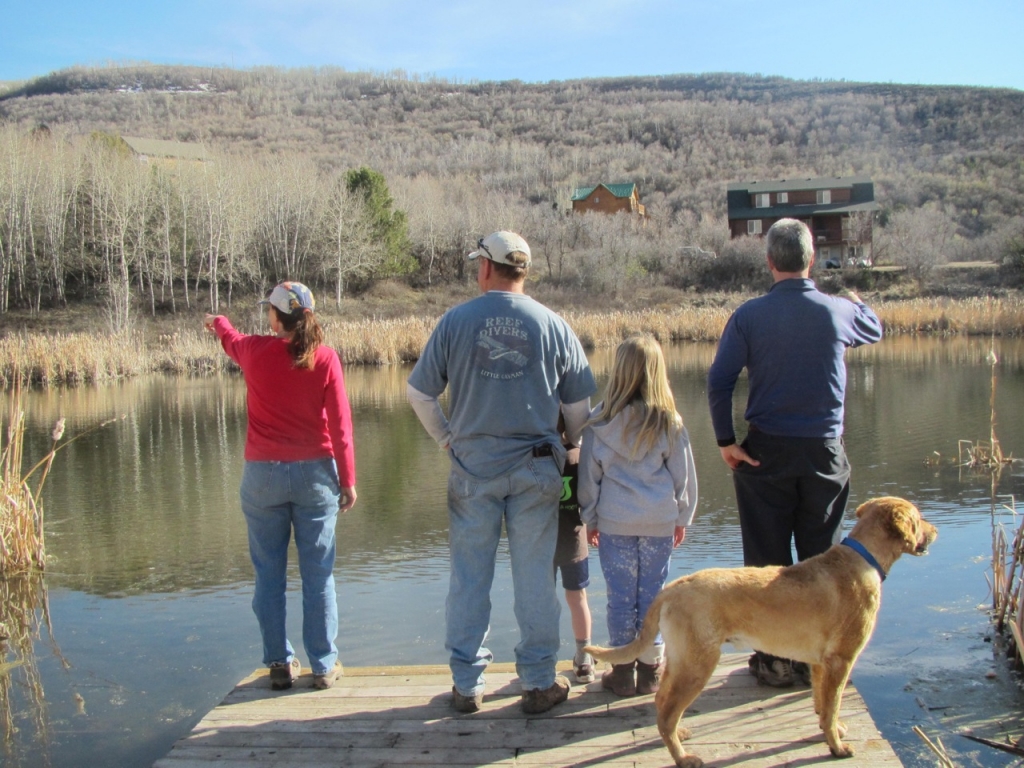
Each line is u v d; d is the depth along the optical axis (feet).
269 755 10.50
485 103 447.83
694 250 168.04
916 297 139.85
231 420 50.67
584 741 10.66
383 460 37.73
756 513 12.03
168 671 16.07
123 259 129.29
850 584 10.13
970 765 11.83
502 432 11.12
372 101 454.40
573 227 185.06
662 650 12.14
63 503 30.91
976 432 39.45
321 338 12.25
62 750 12.90
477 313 11.10
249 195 156.76
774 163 305.53
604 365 75.46
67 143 164.45
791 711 11.39
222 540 25.82
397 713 11.59
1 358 68.08
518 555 11.32
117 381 72.90
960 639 16.51
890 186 245.04
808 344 11.38
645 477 11.73
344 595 20.49
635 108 409.08
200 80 481.05
